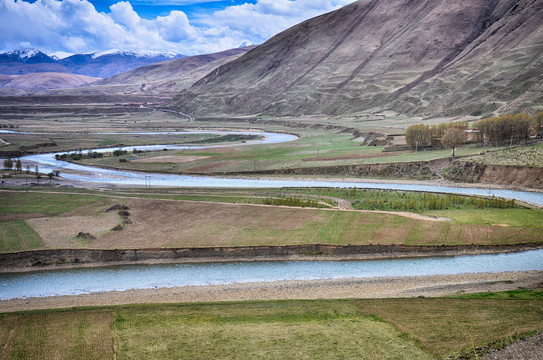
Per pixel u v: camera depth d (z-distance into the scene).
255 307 68.06
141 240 96.94
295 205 121.94
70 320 64.31
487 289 73.62
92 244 94.75
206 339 58.06
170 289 77.19
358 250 91.25
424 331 58.88
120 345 56.84
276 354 54.09
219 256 90.69
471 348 54.16
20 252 90.25
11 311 68.62
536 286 74.44
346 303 68.81
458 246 91.94
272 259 89.81
